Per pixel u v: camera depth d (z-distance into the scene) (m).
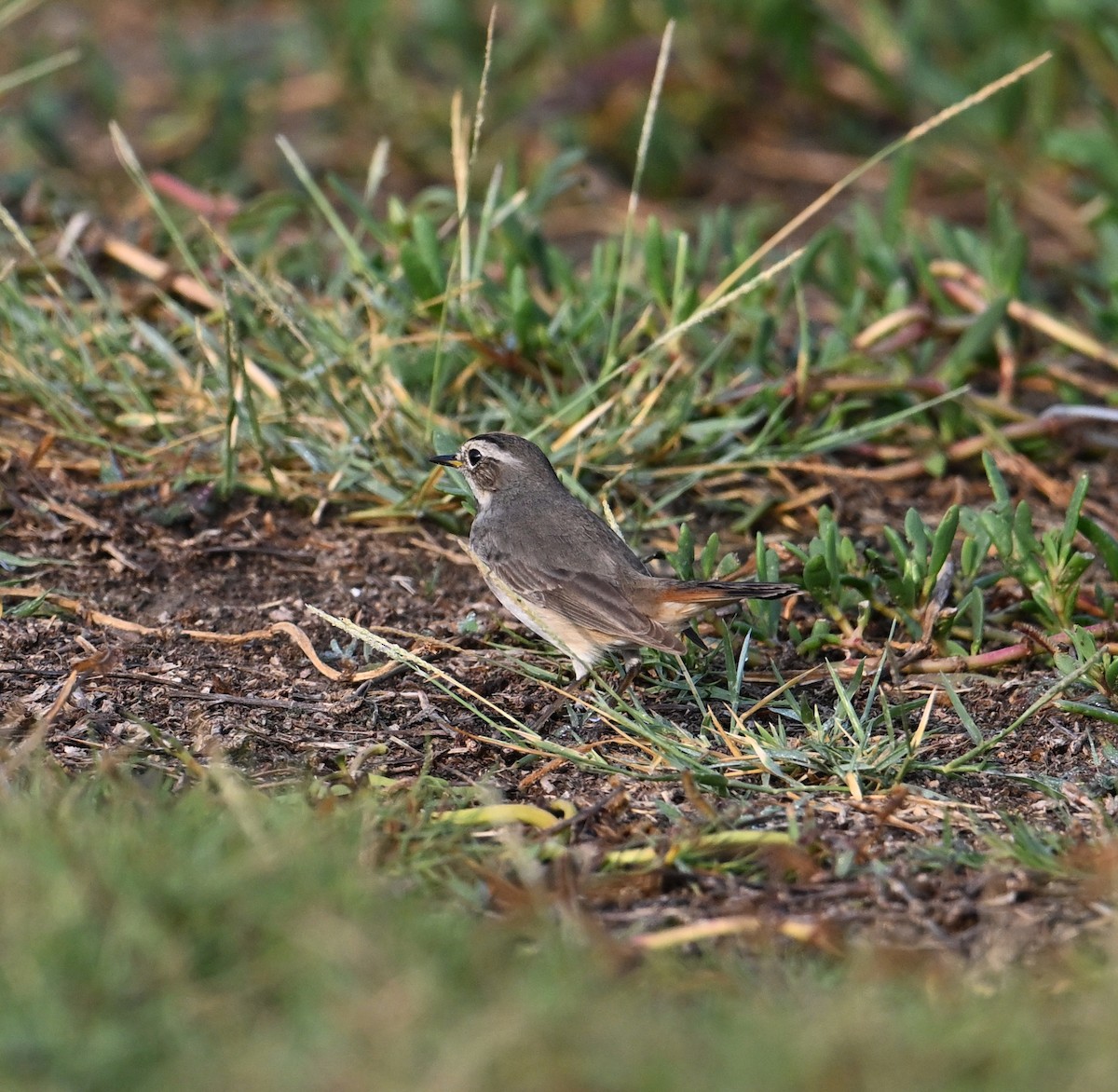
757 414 13.38
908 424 14.25
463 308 13.63
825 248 16.95
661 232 14.13
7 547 11.94
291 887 6.99
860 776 9.46
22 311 13.70
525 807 8.69
